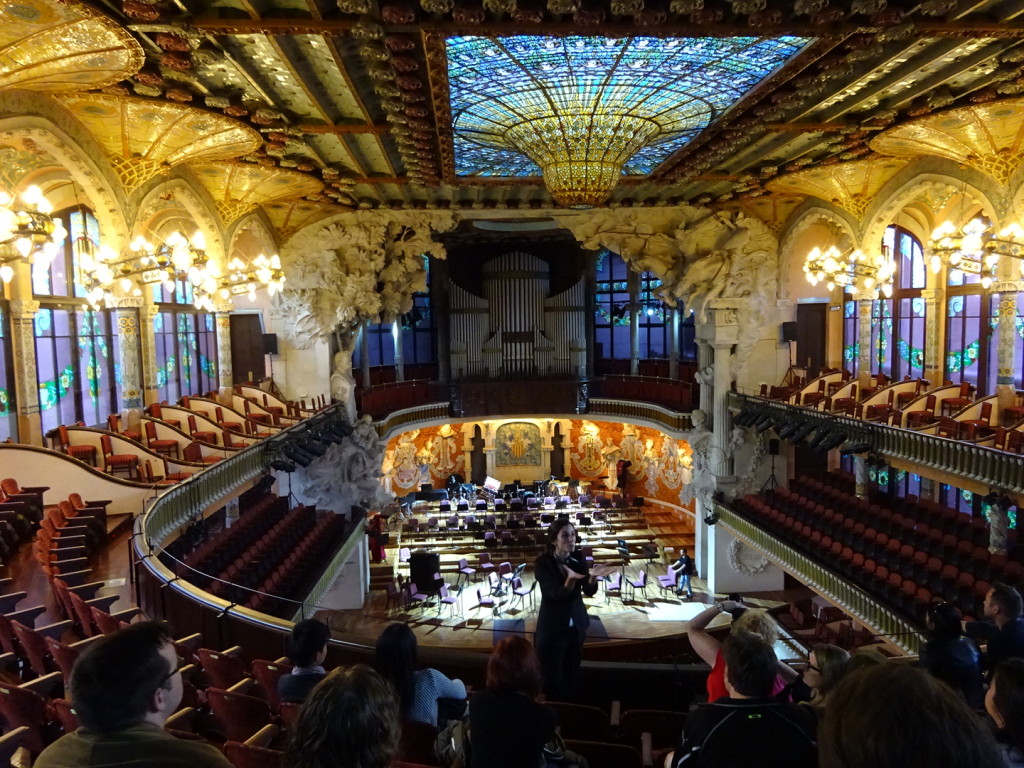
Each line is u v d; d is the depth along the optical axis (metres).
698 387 28.83
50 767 2.46
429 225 24.73
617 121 13.90
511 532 27.67
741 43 10.20
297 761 2.64
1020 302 18.41
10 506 11.91
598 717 5.93
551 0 8.52
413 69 10.67
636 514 31.58
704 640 4.69
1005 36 9.77
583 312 33.25
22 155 14.95
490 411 32.88
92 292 13.70
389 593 25.30
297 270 24.25
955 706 1.77
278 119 13.42
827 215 22.44
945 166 16.86
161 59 10.28
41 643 6.66
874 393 19.80
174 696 2.79
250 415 20.83
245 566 15.70
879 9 8.80
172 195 16.95
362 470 26.19
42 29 8.66
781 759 2.98
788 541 20.62
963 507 20.44
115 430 16.47
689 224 24.92
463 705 4.94
